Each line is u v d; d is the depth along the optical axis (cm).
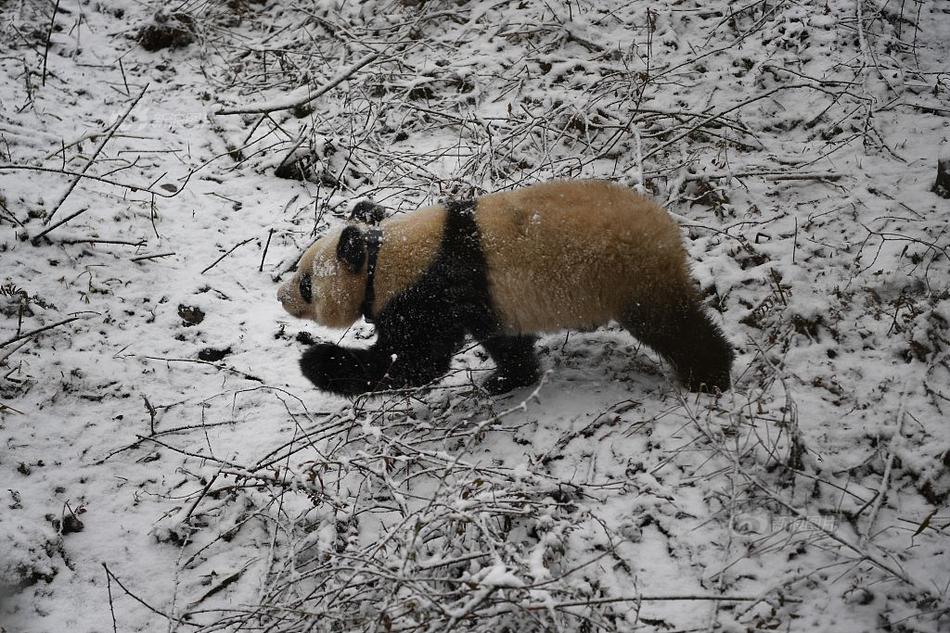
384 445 456
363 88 809
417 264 479
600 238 448
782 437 441
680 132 693
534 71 799
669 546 400
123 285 608
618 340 539
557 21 827
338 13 934
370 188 716
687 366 470
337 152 743
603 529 411
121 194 694
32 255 605
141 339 572
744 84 742
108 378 539
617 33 824
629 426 465
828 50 755
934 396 460
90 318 576
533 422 484
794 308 522
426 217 491
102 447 502
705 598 348
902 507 411
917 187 608
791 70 738
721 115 671
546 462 458
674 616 367
